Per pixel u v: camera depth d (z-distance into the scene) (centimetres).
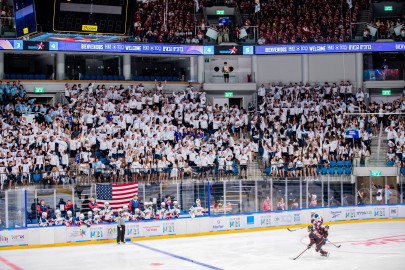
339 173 4462
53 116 4609
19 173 3597
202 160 4503
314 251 3186
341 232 3847
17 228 3306
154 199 3753
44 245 3359
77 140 4378
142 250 3231
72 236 3428
